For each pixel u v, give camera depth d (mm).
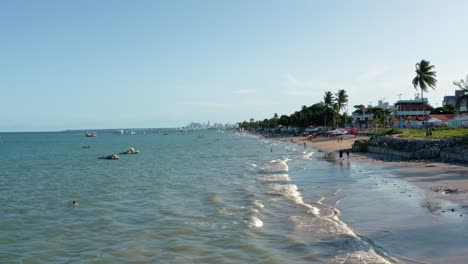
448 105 135500
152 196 32062
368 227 19688
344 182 35938
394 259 14859
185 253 16875
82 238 19797
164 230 20797
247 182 39094
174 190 35125
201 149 113062
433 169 40375
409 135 75312
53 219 24250
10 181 44906
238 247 17453
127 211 26156
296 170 48750
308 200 28062
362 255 15453
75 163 70688
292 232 19516
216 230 20453
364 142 75875
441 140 55125
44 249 18109
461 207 22219
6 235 20562
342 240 17750
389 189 30328
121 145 151125
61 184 41344
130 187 37781
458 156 45094
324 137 141625
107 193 34250
